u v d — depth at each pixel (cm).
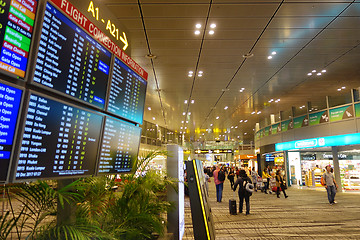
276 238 564
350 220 740
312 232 609
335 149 1495
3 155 165
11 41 171
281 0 627
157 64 1021
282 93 1473
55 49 210
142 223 305
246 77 1188
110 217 297
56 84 212
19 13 176
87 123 249
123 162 325
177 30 765
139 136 371
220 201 1135
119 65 318
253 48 887
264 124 2223
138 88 373
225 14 686
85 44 249
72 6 233
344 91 1461
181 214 426
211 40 829
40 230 186
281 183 1279
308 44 863
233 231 627
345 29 766
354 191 1484
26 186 190
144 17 698
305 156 1861
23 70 181
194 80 1220
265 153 2155
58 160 213
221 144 4562
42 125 196
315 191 1563
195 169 268
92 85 261
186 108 1847
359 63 1040
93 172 261
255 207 990
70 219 225
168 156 403
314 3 642
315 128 1559
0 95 163
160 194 425
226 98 1563
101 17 335
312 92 1466
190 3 636
